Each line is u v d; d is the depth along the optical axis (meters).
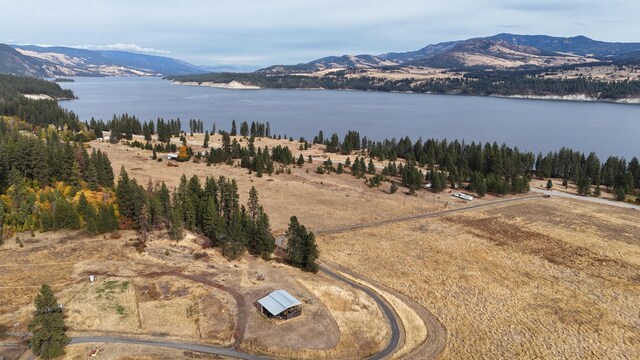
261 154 196.25
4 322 65.88
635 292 89.56
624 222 132.50
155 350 62.09
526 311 82.38
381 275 95.81
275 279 84.88
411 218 134.88
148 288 77.44
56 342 59.66
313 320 71.69
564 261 104.00
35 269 82.31
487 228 126.12
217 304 73.81
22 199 104.25
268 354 63.47
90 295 74.00
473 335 74.50
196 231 106.44
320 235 118.12
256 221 100.44
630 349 71.19
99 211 101.88
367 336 70.00
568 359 68.62
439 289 90.19
